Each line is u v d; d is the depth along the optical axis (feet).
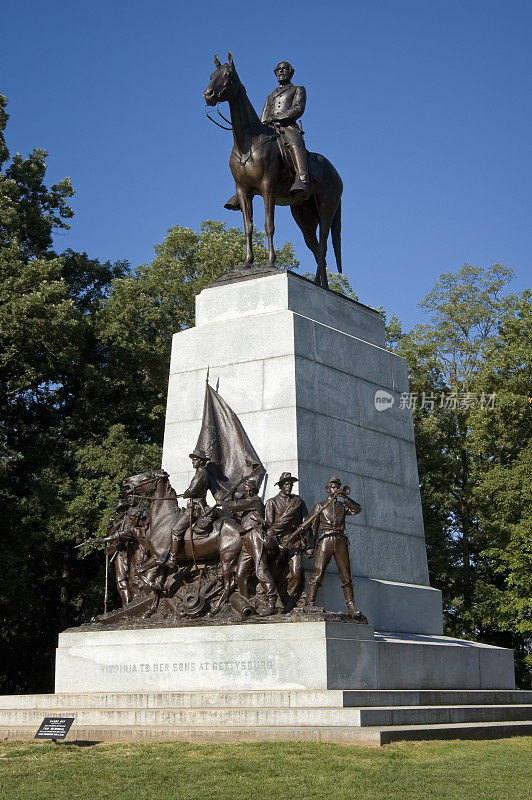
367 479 68.90
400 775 39.91
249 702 51.52
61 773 42.06
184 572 60.49
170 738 47.52
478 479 126.52
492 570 131.23
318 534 60.70
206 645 56.08
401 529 71.05
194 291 128.06
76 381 126.00
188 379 69.41
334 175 75.77
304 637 53.16
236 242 134.21
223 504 59.31
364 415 70.28
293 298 68.95
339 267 78.64
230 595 57.72
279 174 72.38
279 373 65.51
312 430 65.16
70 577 122.11
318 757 42.52
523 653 134.82
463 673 65.57
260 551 56.70
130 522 63.46
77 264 135.54
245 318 68.28
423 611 69.92
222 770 40.70
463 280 155.43
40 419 128.16
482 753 45.55
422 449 130.41
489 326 152.25
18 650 129.59
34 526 116.57
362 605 64.34
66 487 111.34
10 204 121.08
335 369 68.59
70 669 60.85
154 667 57.67
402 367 75.72
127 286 124.88
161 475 63.72
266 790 38.14
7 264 112.98
